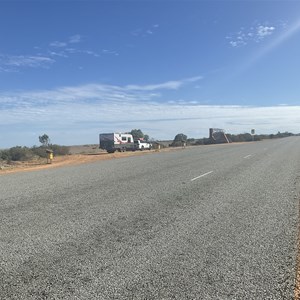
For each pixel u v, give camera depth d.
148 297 4.84
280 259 6.30
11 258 6.33
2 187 15.38
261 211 10.34
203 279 5.42
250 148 48.88
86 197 12.50
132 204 11.27
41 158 40.03
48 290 5.05
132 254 6.54
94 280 5.38
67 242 7.27
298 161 27.41
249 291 5.03
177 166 24.42
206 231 8.13
